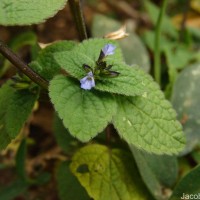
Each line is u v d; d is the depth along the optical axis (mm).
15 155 323
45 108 377
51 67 253
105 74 228
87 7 475
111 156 281
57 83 225
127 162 281
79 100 223
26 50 404
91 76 221
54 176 346
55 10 215
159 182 285
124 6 487
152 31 427
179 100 322
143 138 235
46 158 351
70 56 232
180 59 384
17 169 314
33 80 234
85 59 233
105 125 219
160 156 287
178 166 313
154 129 238
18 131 237
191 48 406
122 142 292
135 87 228
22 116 239
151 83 246
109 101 225
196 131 312
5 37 400
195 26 460
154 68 354
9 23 210
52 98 220
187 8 406
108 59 239
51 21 423
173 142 239
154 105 242
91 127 217
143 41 411
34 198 339
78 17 268
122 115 236
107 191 272
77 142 302
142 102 241
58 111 217
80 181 272
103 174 276
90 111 220
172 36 412
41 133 369
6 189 318
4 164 339
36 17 213
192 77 330
